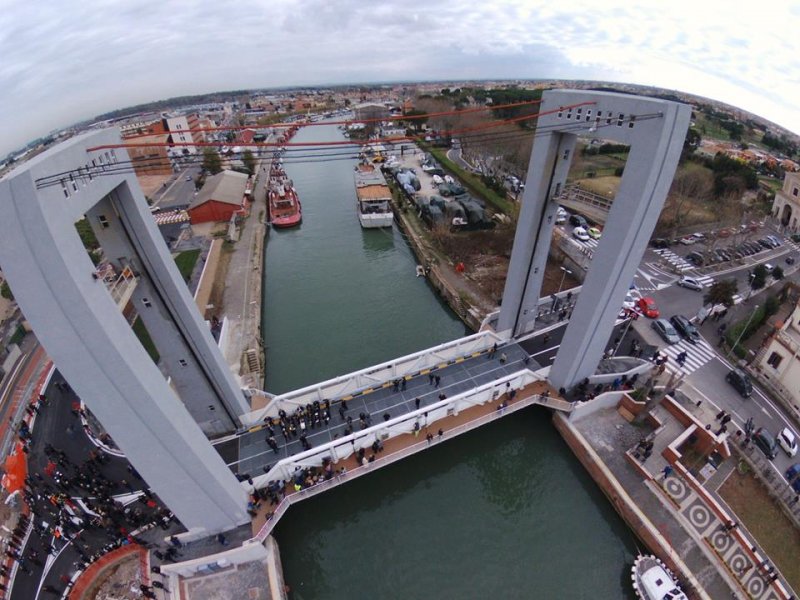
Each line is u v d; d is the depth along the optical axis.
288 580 26.09
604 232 27.31
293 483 27.78
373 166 105.19
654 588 23.81
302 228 78.50
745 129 139.12
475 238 65.00
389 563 27.22
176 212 83.31
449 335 48.47
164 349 26.70
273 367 43.59
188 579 24.34
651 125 22.81
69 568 24.53
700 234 63.06
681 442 30.25
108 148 19.73
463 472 32.53
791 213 65.00
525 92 142.12
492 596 25.56
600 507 30.28
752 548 24.59
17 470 29.95
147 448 20.52
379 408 32.91
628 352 40.12
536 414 36.19
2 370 39.78
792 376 33.91
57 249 15.21
